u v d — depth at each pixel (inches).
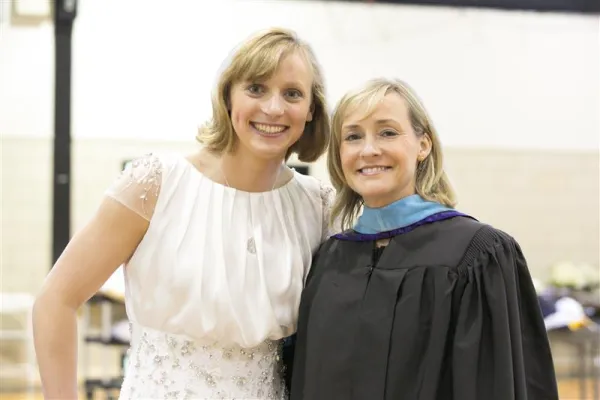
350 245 88.5
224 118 87.7
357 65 287.3
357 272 85.3
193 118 275.7
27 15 263.6
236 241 87.7
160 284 85.5
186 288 84.7
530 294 83.0
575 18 293.7
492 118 293.0
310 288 88.0
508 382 77.2
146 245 86.3
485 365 78.7
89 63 270.1
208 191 88.7
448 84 291.3
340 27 286.0
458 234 82.4
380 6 287.0
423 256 82.1
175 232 86.4
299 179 98.8
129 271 88.3
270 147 85.7
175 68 275.1
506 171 293.6
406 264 82.5
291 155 98.2
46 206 265.9
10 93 263.7
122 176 88.0
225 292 84.8
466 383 77.1
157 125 274.1
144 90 273.3
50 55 265.9
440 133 291.4
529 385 82.2
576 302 217.6
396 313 80.7
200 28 276.7
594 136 297.0
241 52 85.1
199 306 84.5
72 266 85.6
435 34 289.6
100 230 85.9
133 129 272.8
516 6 276.1
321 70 92.4
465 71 291.3
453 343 78.9
